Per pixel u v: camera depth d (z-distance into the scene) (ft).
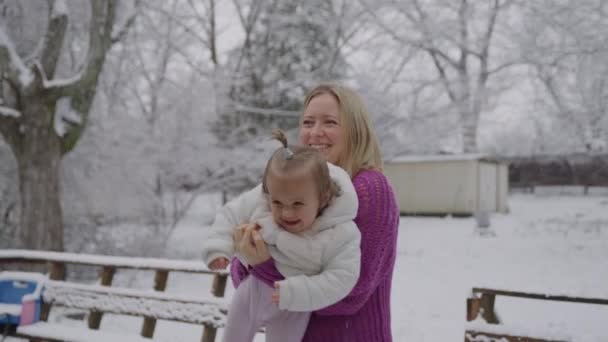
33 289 14.85
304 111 6.13
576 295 9.34
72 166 37.35
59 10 30.86
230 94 49.62
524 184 105.29
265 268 4.86
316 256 4.58
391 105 47.60
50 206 29.32
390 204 5.22
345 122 5.78
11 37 35.29
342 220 4.67
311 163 4.52
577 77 46.01
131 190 39.52
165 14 45.34
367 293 4.91
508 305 24.62
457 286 29.58
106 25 31.68
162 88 44.45
